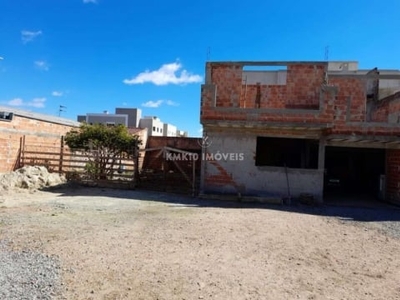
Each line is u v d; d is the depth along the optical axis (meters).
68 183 15.11
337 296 4.37
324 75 12.66
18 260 5.10
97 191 13.98
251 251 6.11
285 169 12.91
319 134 12.90
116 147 18.52
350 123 12.89
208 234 7.13
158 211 9.83
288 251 6.25
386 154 14.11
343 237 7.54
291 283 4.72
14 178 13.44
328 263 5.71
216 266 5.21
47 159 15.73
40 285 4.23
